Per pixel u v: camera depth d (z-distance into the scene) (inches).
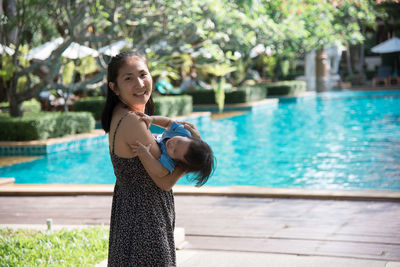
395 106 850.8
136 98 107.3
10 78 542.3
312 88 1258.0
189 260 173.3
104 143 551.8
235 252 183.0
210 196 275.0
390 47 1316.4
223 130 621.9
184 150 100.8
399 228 205.5
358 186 322.3
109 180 374.0
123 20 526.6
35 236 190.9
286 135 565.6
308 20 689.6
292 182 343.3
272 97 1077.8
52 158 462.3
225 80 1037.2
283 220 224.1
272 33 613.0
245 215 234.5
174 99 684.1
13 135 489.4
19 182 369.4
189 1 510.6
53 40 642.2
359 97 1054.4
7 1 563.8
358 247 184.4
